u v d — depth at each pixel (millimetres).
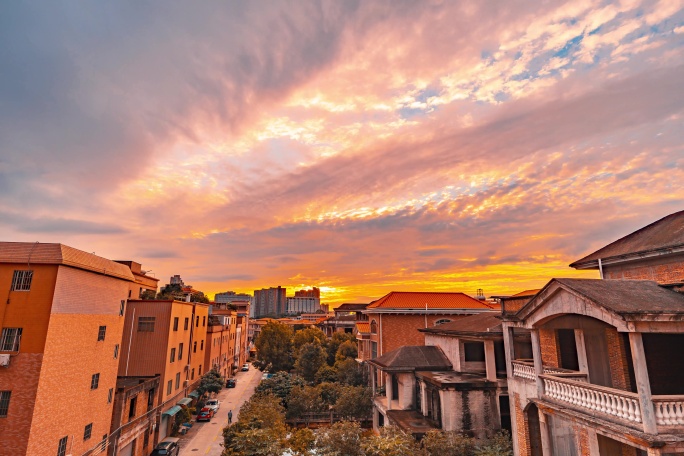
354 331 64312
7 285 18000
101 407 22812
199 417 40500
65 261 18734
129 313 34500
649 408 9516
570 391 12445
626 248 15070
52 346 18094
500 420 21672
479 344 26312
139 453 28141
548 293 13203
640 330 9945
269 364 61156
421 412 25094
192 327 43562
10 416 16625
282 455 21391
